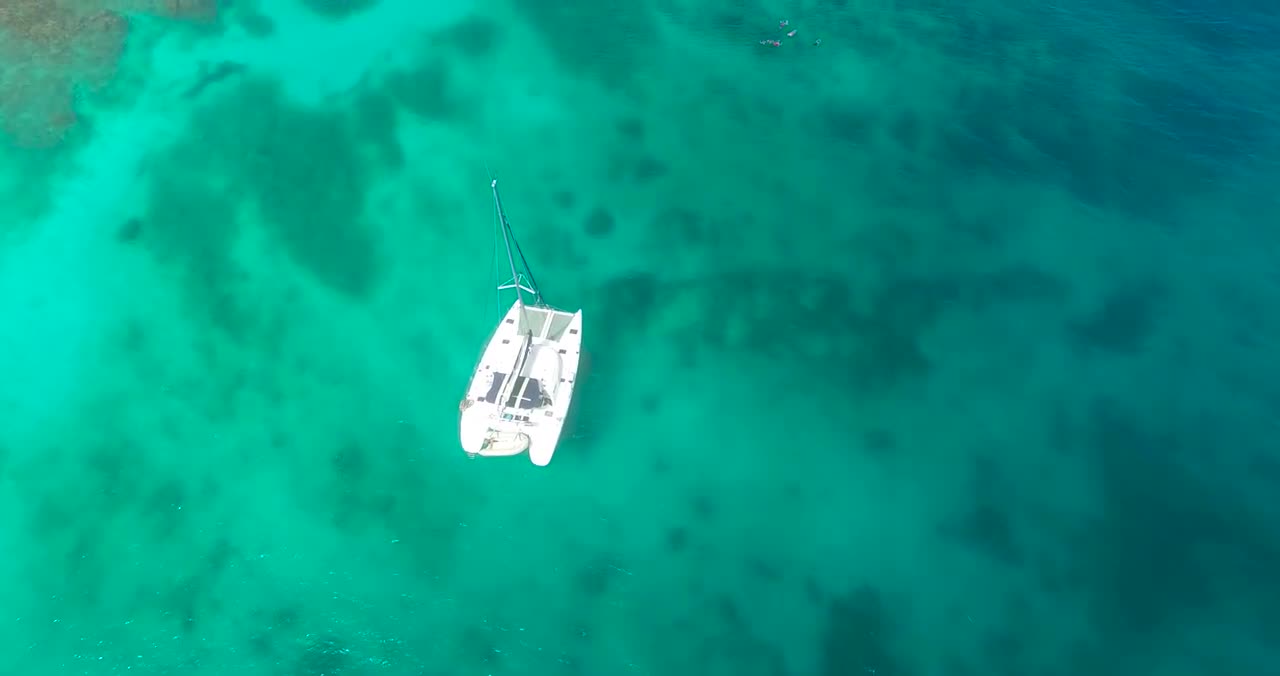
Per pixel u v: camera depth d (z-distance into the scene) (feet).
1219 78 197.26
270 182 176.55
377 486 138.10
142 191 174.09
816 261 166.61
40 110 180.55
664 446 142.20
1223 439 144.25
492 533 133.59
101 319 157.58
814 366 152.25
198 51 197.16
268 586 128.16
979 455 142.20
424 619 125.29
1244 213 173.37
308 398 148.15
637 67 199.52
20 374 150.71
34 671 120.47
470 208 174.19
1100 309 160.76
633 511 135.85
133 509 135.85
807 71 198.90
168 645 122.62
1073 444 143.64
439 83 195.21
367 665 121.08
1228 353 154.61
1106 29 208.44
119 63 191.42
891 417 146.51
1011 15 211.61
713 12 211.61
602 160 182.50
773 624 125.70
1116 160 181.88
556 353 138.10
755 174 180.24
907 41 205.16
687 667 121.80
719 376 150.41
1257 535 133.59
